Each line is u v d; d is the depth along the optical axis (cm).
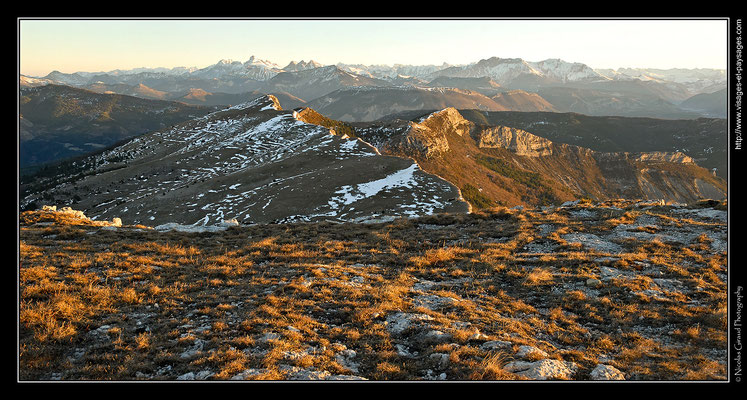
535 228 2525
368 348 1141
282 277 1714
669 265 1869
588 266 1869
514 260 1981
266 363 1005
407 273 1825
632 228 2425
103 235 2462
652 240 2203
